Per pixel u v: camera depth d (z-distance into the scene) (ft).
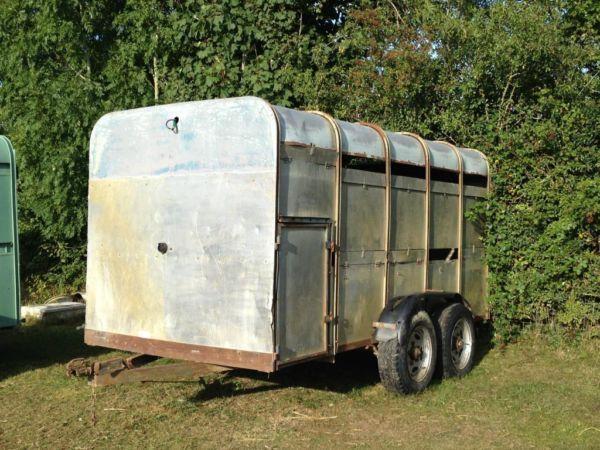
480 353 27.91
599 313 28.07
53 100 38.75
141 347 20.27
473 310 27.99
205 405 20.65
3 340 30.48
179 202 19.47
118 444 17.37
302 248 18.52
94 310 21.50
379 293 21.97
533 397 21.76
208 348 18.78
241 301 18.13
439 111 35.60
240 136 18.29
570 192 28.40
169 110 19.81
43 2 39.78
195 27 39.86
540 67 33.55
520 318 29.40
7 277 24.45
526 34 32.86
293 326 18.21
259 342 17.79
